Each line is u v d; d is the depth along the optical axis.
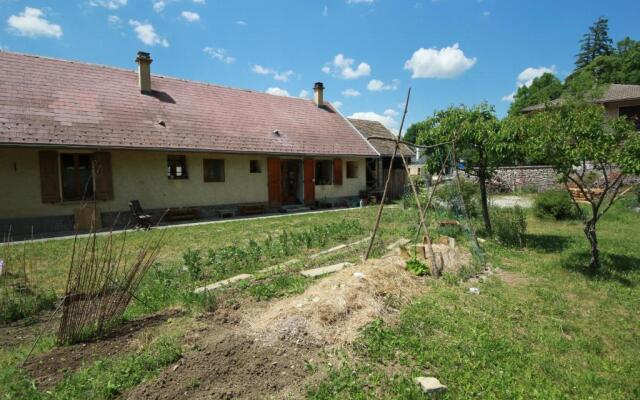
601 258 7.43
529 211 14.07
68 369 3.44
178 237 10.38
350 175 21.16
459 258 7.26
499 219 10.36
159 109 14.84
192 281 6.08
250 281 5.96
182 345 3.81
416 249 7.57
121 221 12.75
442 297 5.27
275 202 17.38
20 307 4.90
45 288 5.92
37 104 11.79
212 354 3.59
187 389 3.09
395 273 5.86
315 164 19.14
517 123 8.45
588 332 4.47
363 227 11.34
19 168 10.91
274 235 10.60
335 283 5.19
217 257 7.38
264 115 18.84
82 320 4.02
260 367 3.39
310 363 3.46
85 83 13.86
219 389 3.08
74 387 3.11
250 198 16.44
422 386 3.12
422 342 3.90
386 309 4.61
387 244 8.80
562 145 6.37
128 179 12.94
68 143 11.15
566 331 4.51
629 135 6.05
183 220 14.06
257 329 4.09
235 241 9.77
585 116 6.38
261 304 4.96
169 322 4.44
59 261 7.68
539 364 3.65
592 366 3.72
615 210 13.70
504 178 23.08
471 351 3.76
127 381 3.19
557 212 12.51
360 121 25.05
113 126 12.71
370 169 23.44
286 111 20.50
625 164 5.80
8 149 10.70
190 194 14.50
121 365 3.44
